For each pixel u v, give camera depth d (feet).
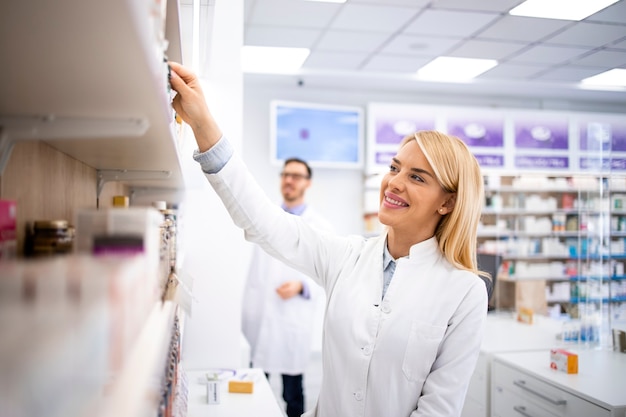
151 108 2.04
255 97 21.09
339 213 22.15
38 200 2.73
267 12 13.78
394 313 4.68
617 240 10.35
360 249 5.35
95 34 1.33
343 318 4.86
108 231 1.79
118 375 1.36
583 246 10.89
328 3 13.16
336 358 4.86
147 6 1.42
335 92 21.89
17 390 1.09
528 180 21.88
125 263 1.51
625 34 15.12
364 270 5.07
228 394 6.22
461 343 4.63
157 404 1.85
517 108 23.72
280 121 20.02
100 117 2.21
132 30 1.30
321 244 5.30
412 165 4.70
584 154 22.41
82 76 1.65
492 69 19.03
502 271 21.52
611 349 9.91
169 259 3.69
